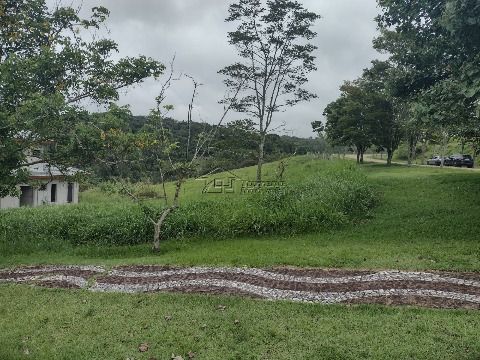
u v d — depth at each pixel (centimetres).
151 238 1246
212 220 1277
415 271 806
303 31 2389
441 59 1134
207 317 621
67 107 976
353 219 1352
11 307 689
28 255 1119
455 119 1120
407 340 537
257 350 525
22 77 998
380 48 2378
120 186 1207
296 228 1262
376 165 3247
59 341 557
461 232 1123
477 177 1842
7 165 959
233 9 2361
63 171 1166
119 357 513
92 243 1235
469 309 632
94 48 1106
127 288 775
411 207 1454
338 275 800
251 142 2520
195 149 1173
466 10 849
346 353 511
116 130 1063
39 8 1102
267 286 754
